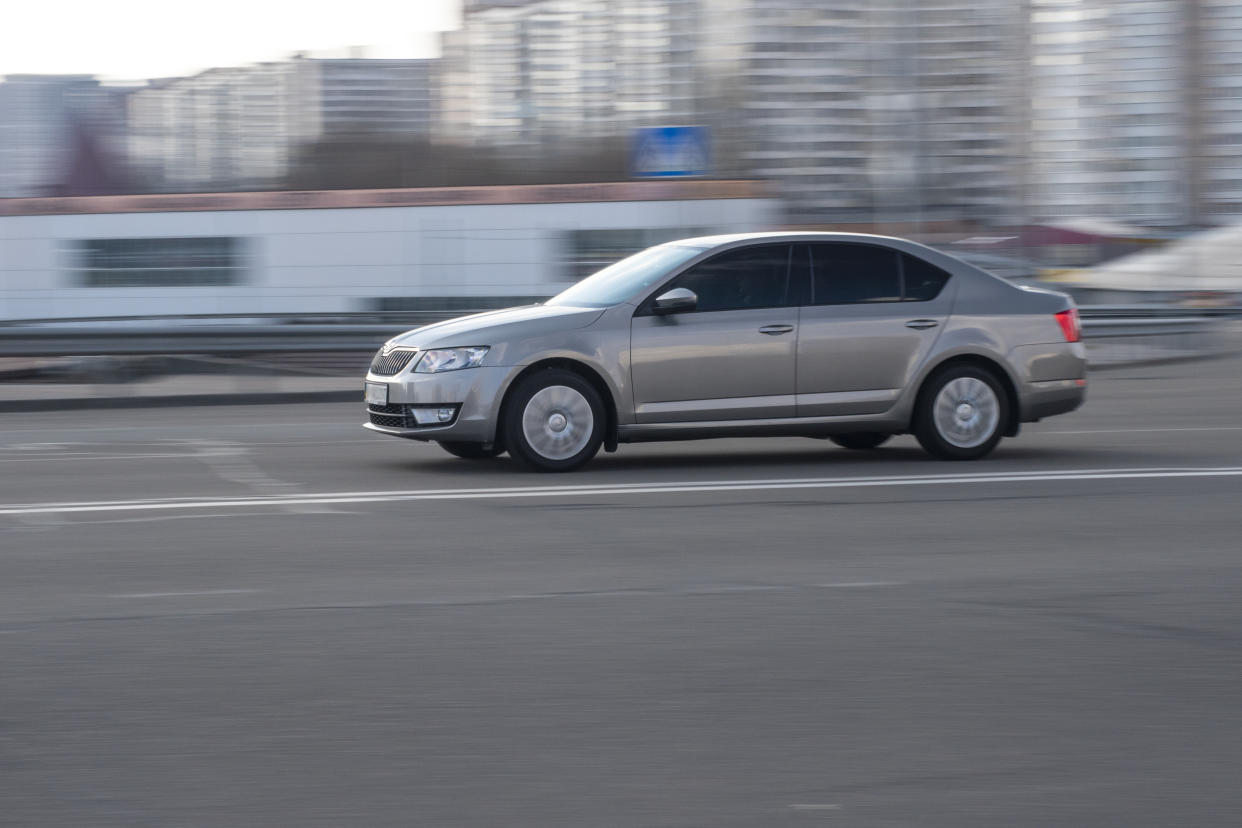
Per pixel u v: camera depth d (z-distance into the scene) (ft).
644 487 29.50
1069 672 15.94
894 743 13.56
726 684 15.48
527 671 15.96
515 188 79.66
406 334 32.37
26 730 13.88
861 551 22.93
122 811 11.81
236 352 58.13
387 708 14.58
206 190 86.99
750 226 81.30
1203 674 15.88
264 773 12.70
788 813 11.80
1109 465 33.09
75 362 63.98
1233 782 12.55
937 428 33.17
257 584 20.43
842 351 32.30
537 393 31.17
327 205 79.46
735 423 31.83
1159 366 70.69
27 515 26.30
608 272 33.96
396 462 34.14
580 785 12.43
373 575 21.06
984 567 21.68
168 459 35.04
